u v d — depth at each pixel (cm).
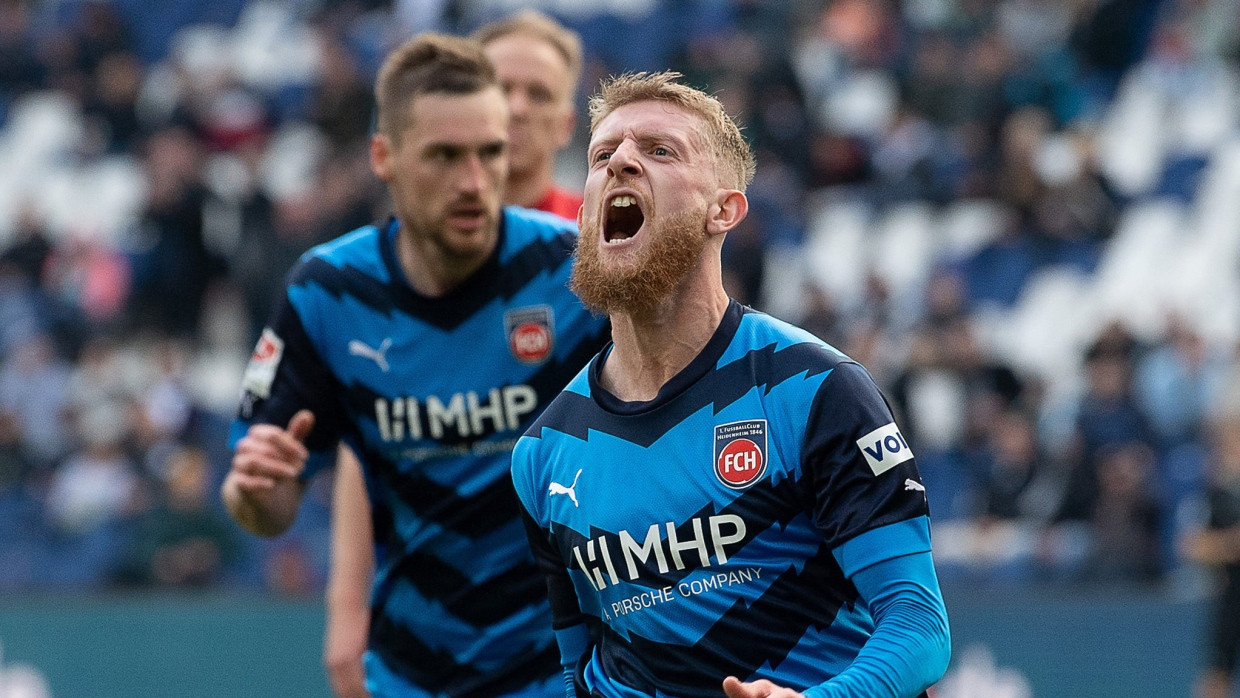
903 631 890
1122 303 4594
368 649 1452
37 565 3744
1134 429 3591
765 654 952
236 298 4662
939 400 3900
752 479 945
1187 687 3080
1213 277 4644
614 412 993
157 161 4781
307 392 1405
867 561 913
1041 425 3831
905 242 4769
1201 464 3622
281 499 1397
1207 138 5128
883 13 5612
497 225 1387
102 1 6141
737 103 4816
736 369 971
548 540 1040
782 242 4728
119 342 4519
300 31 6109
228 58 6056
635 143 963
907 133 5000
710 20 5650
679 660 969
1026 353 4525
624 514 973
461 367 1377
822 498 933
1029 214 4728
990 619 3142
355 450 1434
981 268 4691
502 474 1377
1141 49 5509
